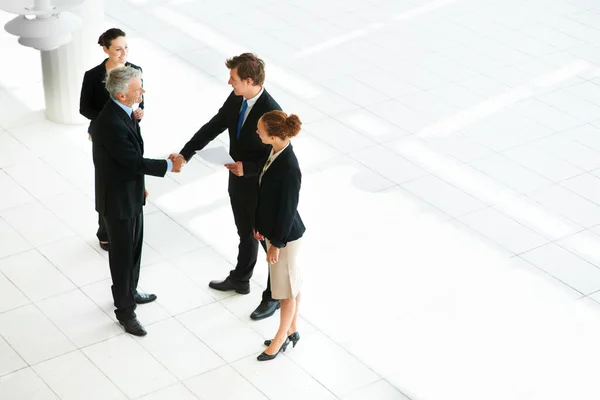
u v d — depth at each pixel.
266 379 5.02
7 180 6.80
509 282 6.04
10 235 6.15
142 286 5.71
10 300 5.52
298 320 5.52
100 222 5.90
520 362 5.31
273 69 9.07
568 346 5.47
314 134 7.86
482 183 7.26
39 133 7.49
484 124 8.22
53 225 6.30
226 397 4.87
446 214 6.79
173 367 5.07
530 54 9.78
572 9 11.12
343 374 5.10
